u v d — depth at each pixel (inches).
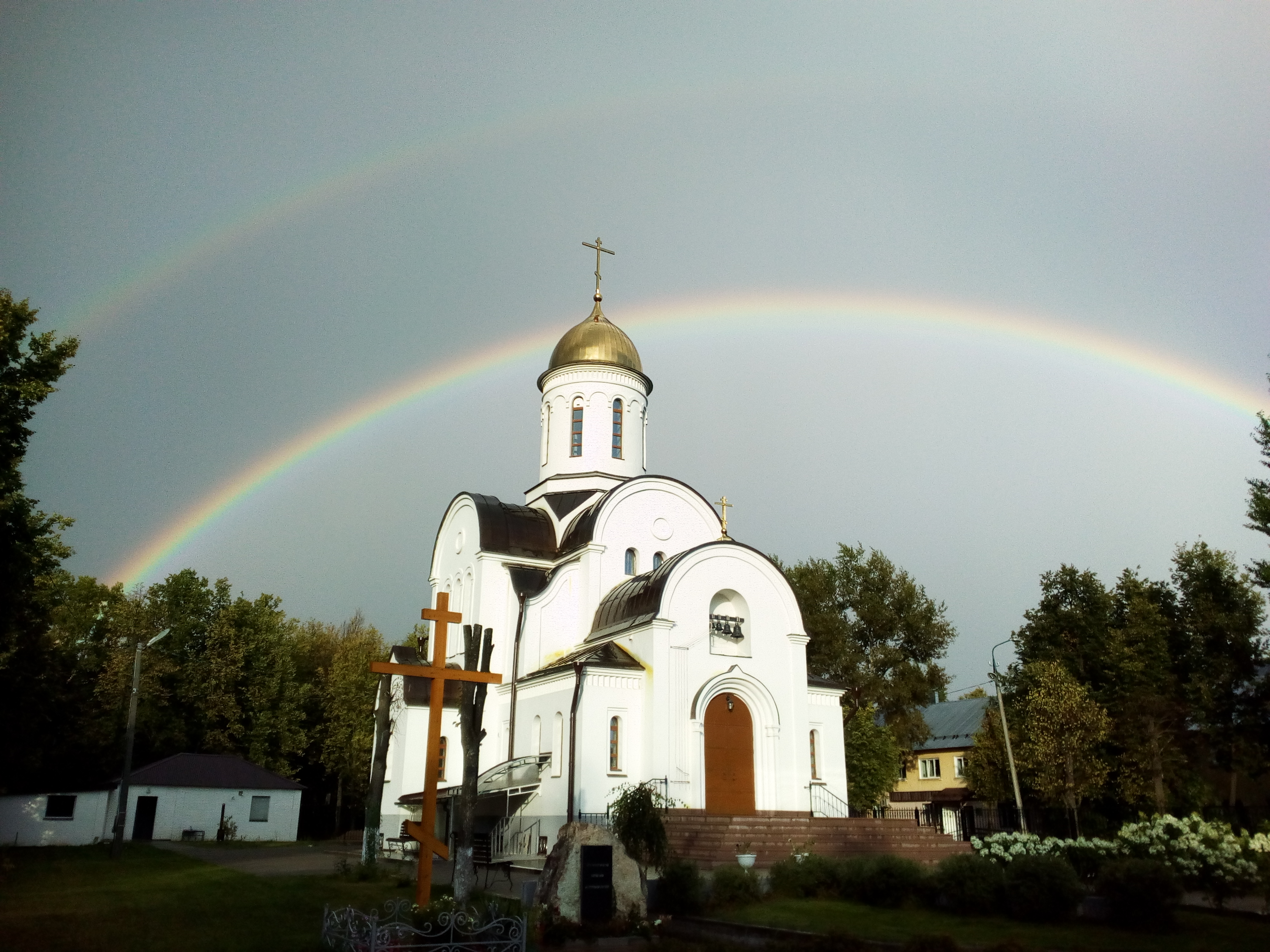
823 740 1472.7
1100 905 780.6
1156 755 1643.7
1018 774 1823.3
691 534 1640.0
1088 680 1841.8
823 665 2203.5
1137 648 1750.7
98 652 2342.5
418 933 569.3
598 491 1770.4
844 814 1438.2
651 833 892.6
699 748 1301.7
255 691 2347.4
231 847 1768.0
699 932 778.2
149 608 2417.6
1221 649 1692.9
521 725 1471.5
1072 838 1465.3
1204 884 870.4
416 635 1948.8
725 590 1402.6
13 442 1112.8
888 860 896.9
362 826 2706.7
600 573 1545.3
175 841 1882.4
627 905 788.0
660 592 1353.3
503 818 1398.9
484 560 1628.9
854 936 661.3
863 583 2299.5
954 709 2736.2
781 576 1444.4
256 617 2460.6
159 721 2218.3
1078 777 1647.4
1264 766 1628.9
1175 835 944.9
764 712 1378.0
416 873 1162.0
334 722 2514.8
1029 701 1731.1
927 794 2488.9
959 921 783.7
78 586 2484.0
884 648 2226.9
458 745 1626.5
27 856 1396.4
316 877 1091.9
